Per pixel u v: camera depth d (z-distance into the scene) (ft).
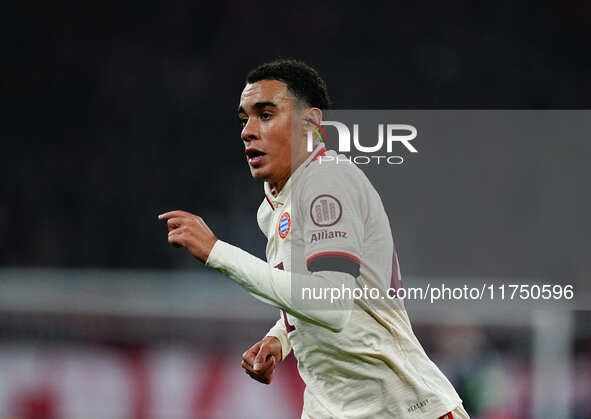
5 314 82.23
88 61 182.70
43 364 80.74
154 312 82.28
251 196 153.99
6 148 165.99
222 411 79.05
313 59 186.80
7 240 141.90
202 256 30.73
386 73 183.93
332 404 33.22
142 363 81.30
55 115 174.91
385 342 32.35
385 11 191.01
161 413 79.82
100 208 148.25
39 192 151.33
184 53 185.37
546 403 79.87
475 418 79.66
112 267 139.95
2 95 177.06
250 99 33.40
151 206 152.56
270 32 189.37
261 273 30.09
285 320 33.68
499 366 80.48
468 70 185.57
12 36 183.01
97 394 80.38
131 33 186.91
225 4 190.19
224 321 82.64
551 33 188.96
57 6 185.06
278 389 77.61
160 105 176.04
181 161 163.53
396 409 32.09
